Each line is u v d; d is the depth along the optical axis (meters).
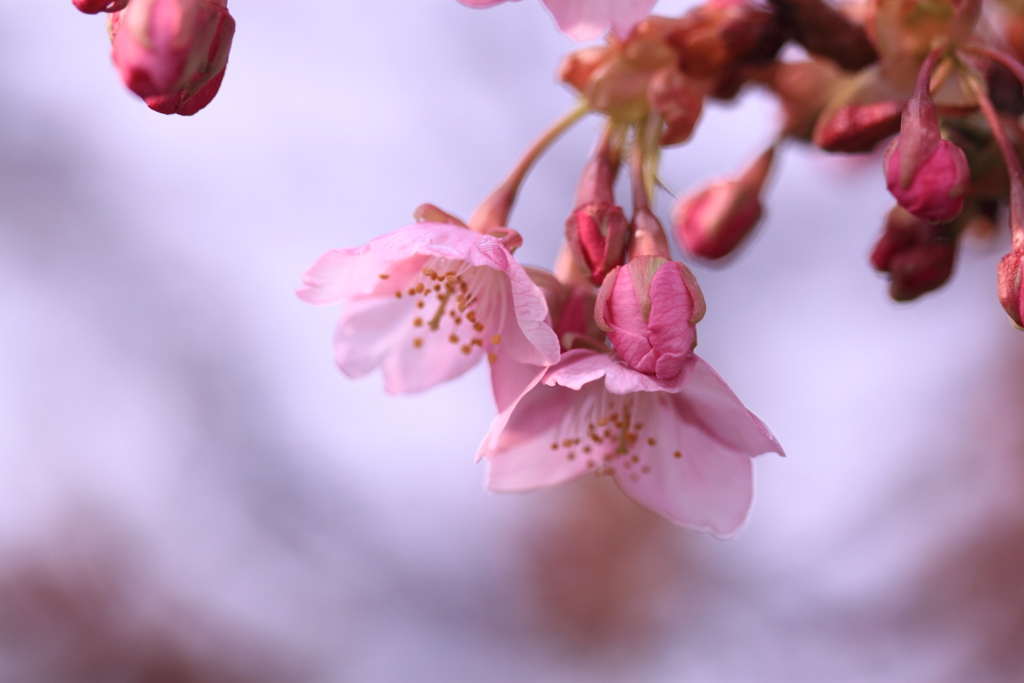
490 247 0.35
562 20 0.34
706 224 0.39
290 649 0.92
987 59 0.36
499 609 0.93
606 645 0.90
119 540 0.94
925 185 0.34
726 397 0.35
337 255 0.36
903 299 0.37
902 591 0.83
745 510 0.37
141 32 0.33
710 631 0.87
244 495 0.97
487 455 0.35
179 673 0.90
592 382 0.37
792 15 0.36
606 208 0.35
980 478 0.82
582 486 0.94
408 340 0.37
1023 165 0.35
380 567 0.95
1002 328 0.82
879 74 0.36
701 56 0.36
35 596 0.90
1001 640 0.78
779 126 0.39
